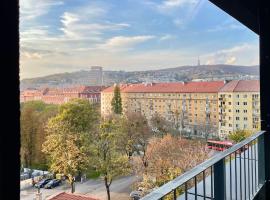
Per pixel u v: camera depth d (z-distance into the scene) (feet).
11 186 2.08
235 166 7.68
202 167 5.16
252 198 9.09
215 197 5.92
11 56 2.08
